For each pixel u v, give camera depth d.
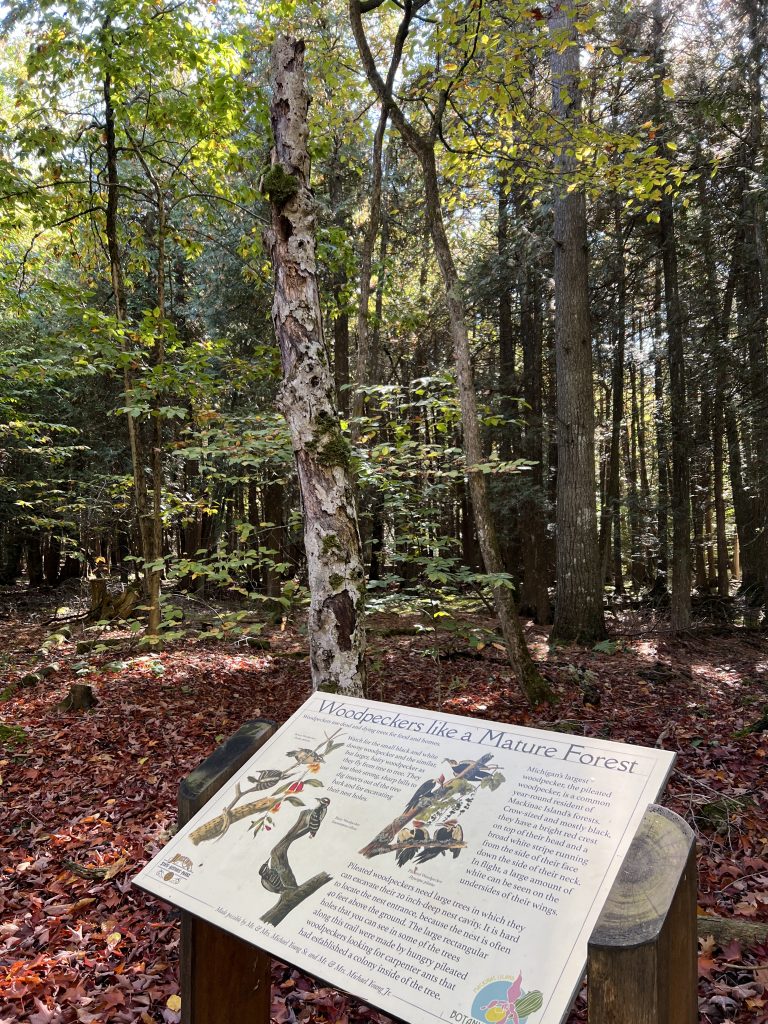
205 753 5.85
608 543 17.69
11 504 15.27
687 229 12.77
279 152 3.97
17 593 17.73
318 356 3.95
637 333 18.34
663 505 13.91
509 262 14.03
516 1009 1.22
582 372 10.96
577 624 10.95
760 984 2.68
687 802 4.40
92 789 5.12
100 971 2.99
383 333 18.61
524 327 15.84
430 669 8.76
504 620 6.96
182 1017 1.81
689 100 11.16
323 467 3.89
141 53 8.27
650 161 5.85
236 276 13.48
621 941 1.21
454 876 1.49
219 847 1.75
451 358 19.08
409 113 9.12
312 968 1.41
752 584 15.30
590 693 7.29
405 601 5.83
